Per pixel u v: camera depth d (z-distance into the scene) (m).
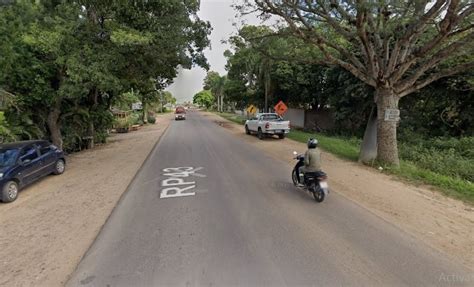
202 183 8.27
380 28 10.27
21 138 12.09
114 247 4.60
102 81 10.46
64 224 5.58
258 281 3.63
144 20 10.92
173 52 12.12
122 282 3.67
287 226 5.25
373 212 5.91
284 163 10.96
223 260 4.13
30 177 8.02
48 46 9.86
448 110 18.11
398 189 7.56
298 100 30.39
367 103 20.58
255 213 5.90
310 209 6.10
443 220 5.50
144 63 12.80
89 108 17.14
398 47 9.62
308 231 5.04
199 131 25.47
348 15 9.41
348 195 7.05
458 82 16.06
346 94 21.25
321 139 18.02
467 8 7.92
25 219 5.89
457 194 7.05
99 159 12.90
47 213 6.20
